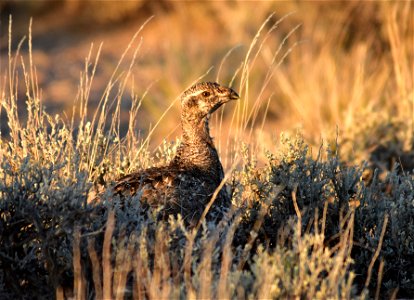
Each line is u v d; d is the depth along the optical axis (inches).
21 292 599.5
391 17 1406.3
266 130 1334.9
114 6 2177.7
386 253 663.1
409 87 1212.5
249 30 1678.2
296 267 540.1
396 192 736.3
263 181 730.8
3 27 2130.9
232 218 673.0
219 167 725.3
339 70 1414.9
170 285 525.7
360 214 693.9
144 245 556.4
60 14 2244.1
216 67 1595.7
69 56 1935.3
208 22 1993.1
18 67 1828.2
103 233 606.9
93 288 594.9
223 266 554.3
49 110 1529.3
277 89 1455.5
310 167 720.3
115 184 669.9
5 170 633.6
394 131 1073.5
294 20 1595.7
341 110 1302.9
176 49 1683.1
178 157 719.7
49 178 636.7
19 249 614.2
